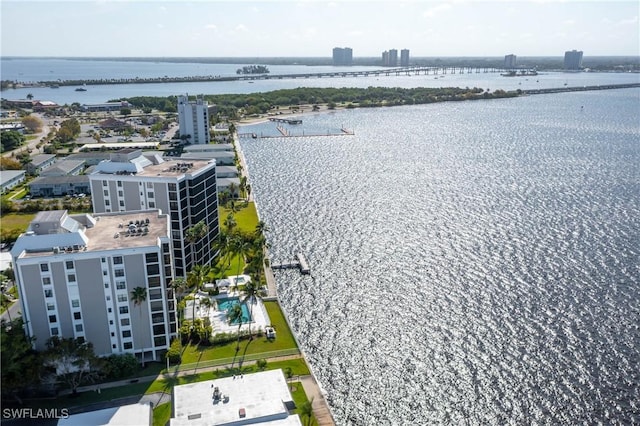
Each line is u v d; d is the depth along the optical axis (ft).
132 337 388.37
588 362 404.98
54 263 354.54
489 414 356.59
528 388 379.35
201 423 315.17
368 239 644.69
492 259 579.07
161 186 500.74
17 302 480.64
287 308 487.61
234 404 334.85
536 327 449.89
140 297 370.73
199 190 533.55
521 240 630.33
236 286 495.41
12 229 643.45
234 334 431.43
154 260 373.20
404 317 469.98
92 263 361.71
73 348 352.69
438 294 506.89
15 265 348.59
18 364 333.83
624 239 630.33
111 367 371.56
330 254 602.85
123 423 315.17
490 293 506.48
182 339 425.69
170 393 357.82
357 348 428.15
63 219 385.70
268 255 599.57
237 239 528.63
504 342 431.02
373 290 517.96
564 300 491.31
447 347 426.92
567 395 371.56
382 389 381.40
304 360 404.36
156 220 432.25
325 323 463.01
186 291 507.30
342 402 368.27
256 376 366.43
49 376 349.61
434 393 377.09
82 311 370.73
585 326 450.30
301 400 356.79
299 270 563.48
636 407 359.25
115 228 413.18
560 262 569.23
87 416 319.68
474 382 386.73
